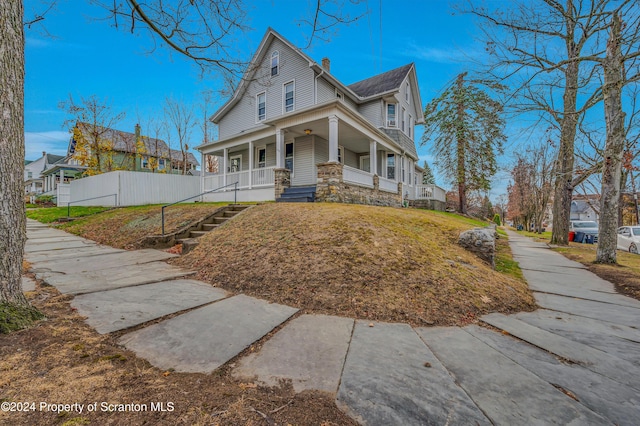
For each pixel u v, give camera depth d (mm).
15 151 2402
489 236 5938
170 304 3170
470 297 3615
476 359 2256
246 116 16188
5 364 1809
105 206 14789
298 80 14102
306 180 13547
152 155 27656
